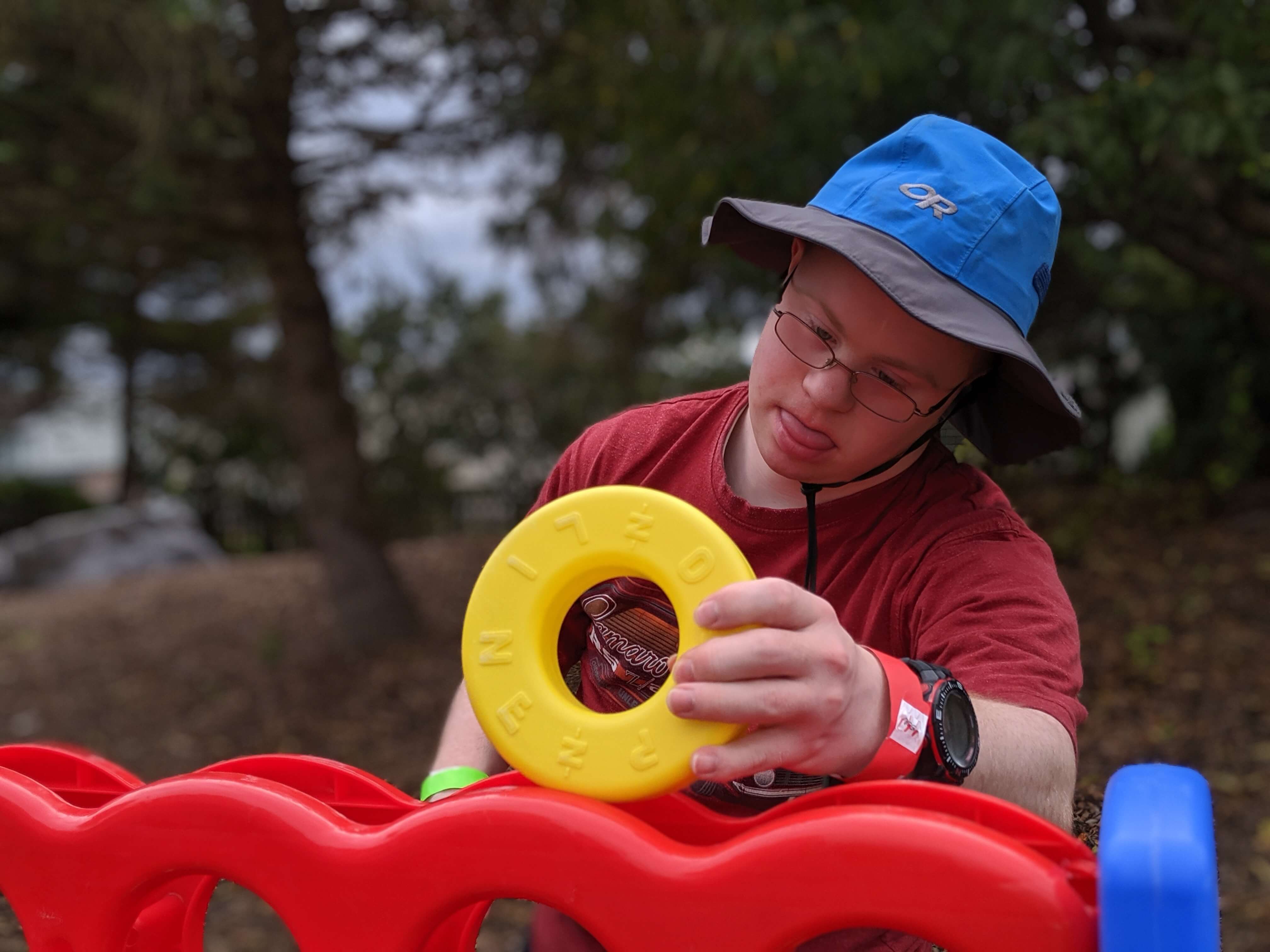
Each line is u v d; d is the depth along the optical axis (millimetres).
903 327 974
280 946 3254
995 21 3754
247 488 16766
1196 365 8133
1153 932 610
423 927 815
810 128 4438
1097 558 6074
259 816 857
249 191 6297
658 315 8188
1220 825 3479
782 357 1047
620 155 5918
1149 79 3242
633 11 4801
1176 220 4062
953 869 685
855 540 1124
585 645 1225
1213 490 7129
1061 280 6059
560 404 12461
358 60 6082
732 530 1173
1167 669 4570
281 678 6414
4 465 31812
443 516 13539
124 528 12695
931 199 993
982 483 1152
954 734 828
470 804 801
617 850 758
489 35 5938
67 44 5371
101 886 912
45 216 6184
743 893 732
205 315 15297
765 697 728
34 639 8141
